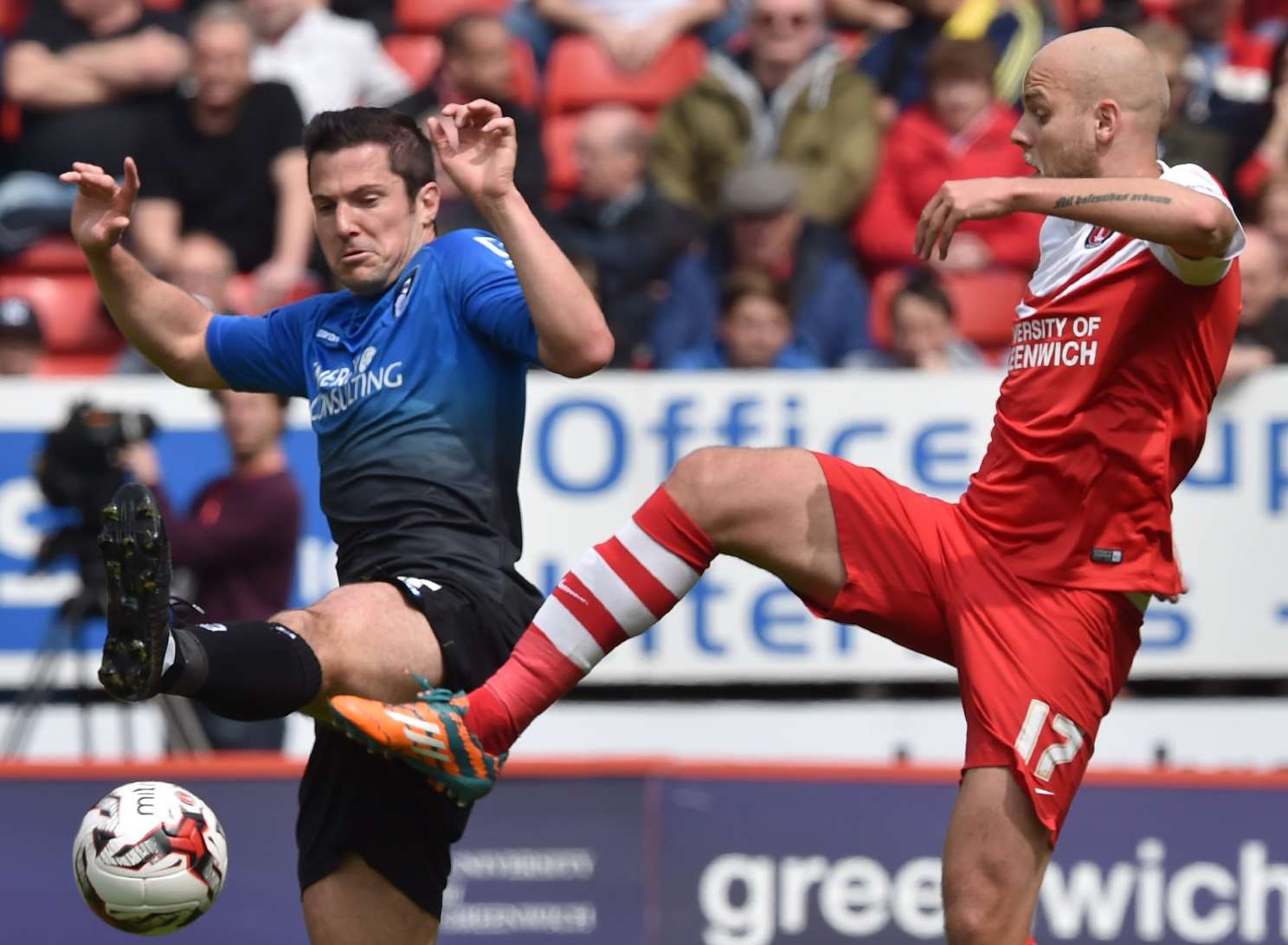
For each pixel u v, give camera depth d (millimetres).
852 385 26781
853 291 29062
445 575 14344
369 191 14695
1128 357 14273
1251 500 26359
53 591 26844
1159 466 14352
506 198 13750
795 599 26766
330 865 14969
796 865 25156
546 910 25156
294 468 26734
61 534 25875
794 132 30375
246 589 26406
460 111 13781
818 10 30984
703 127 30641
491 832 25219
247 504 26281
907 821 25141
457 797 13992
